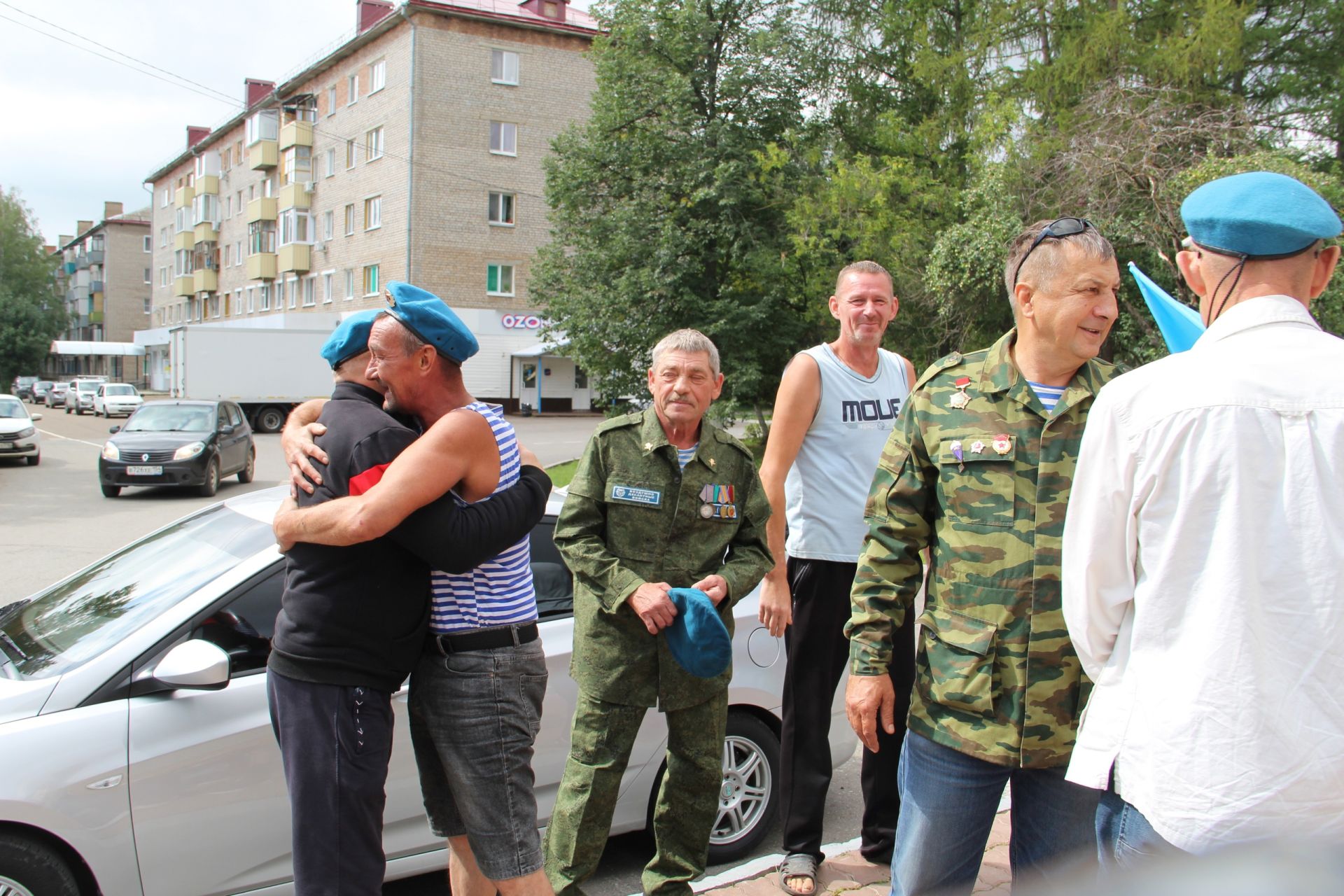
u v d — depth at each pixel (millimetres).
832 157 16828
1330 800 1372
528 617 2369
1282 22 13938
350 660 2088
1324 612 1377
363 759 2088
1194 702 1434
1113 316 2029
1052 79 13750
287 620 2131
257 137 44656
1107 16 13422
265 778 2736
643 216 17938
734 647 3566
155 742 2607
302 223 42750
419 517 2068
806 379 3078
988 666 2039
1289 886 1192
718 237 17359
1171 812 1449
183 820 2627
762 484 2947
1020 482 2055
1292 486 1406
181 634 2791
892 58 17641
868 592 2256
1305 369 1453
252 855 2721
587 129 18844
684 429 2756
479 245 36125
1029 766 2010
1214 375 1485
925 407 2207
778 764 3662
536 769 3178
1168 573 1495
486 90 35531
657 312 18078
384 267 36812
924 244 13961
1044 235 2064
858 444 3100
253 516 3434
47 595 3461
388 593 2125
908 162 15328
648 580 2713
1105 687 1641
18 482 17203
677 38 17547
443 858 3037
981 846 2139
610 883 3373
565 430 30469
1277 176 1536
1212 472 1446
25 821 2426
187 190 58062
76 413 42531
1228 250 1533
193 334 30016
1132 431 1553
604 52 18359
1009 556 2041
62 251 93562
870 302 3070
